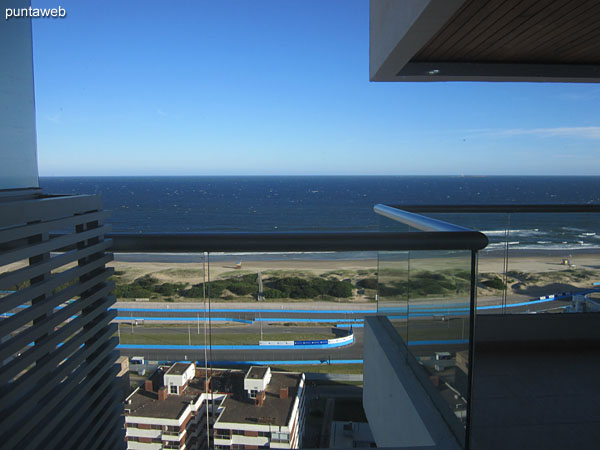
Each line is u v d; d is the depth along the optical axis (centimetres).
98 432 91
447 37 255
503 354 218
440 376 116
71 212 81
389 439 143
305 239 96
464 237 97
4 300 62
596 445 146
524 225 219
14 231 63
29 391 68
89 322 87
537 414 165
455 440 108
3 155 83
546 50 280
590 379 193
